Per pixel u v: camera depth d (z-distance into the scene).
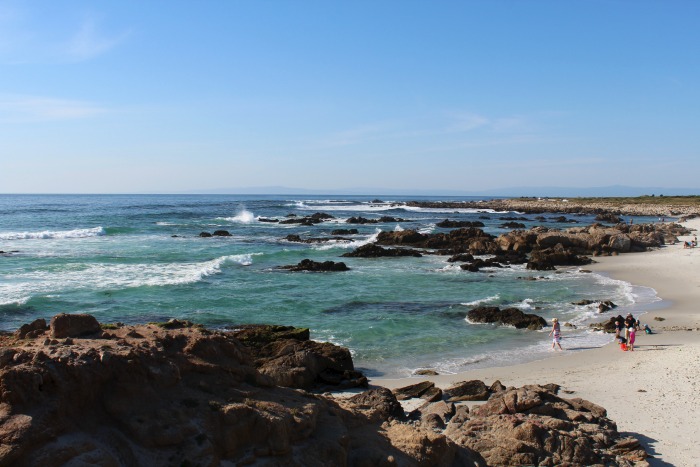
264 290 31.16
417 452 8.12
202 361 7.68
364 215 108.25
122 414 6.43
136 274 34.47
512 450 9.85
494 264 42.94
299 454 7.05
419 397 14.55
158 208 115.62
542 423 10.65
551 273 39.81
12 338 8.94
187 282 32.12
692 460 10.70
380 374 17.69
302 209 128.25
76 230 59.88
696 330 22.38
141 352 6.99
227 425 6.77
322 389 15.90
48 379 6.10
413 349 20.59
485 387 14.89
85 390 6.30
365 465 7.52
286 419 7.11
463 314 26.33
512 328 23.81
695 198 148.38
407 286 33.72
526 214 117.38
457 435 10.48
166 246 50.00
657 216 109.31
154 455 6.23
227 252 46.94
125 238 55.84
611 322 23.52
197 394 7.13
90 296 27.91
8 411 5.76
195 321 24.06
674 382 15.34
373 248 48.12
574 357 19.28
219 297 28.83
